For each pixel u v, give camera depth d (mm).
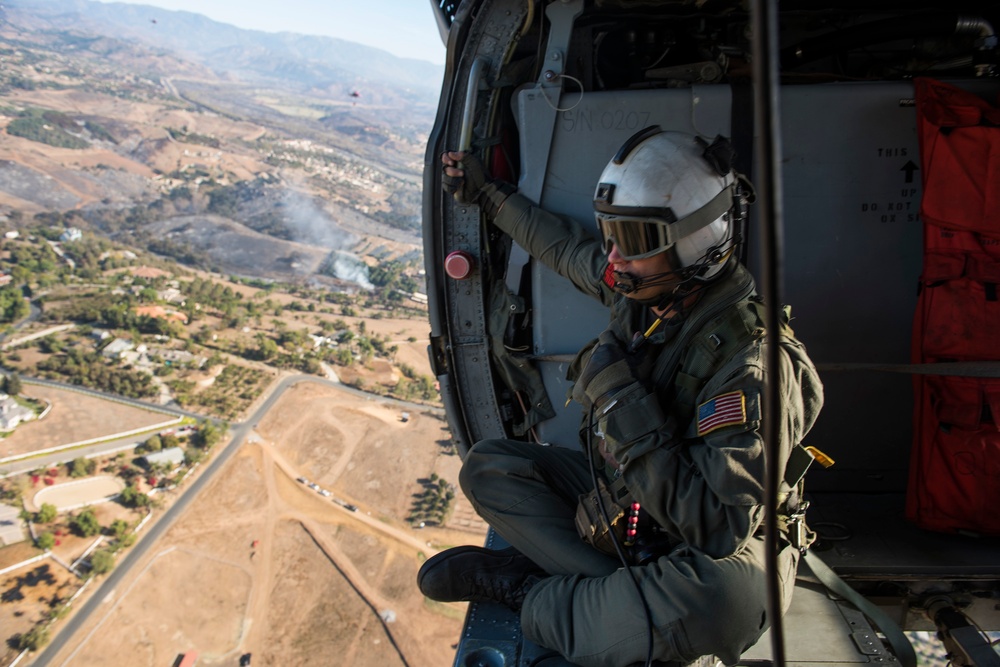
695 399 1568
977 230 1975
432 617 52250
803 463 1570
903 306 2334
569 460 2084
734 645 1576
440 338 2559
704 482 1515
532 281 2438
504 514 1946
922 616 2152
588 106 2270
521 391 2562
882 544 2146
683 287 1576
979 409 1982
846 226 2285
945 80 2264
